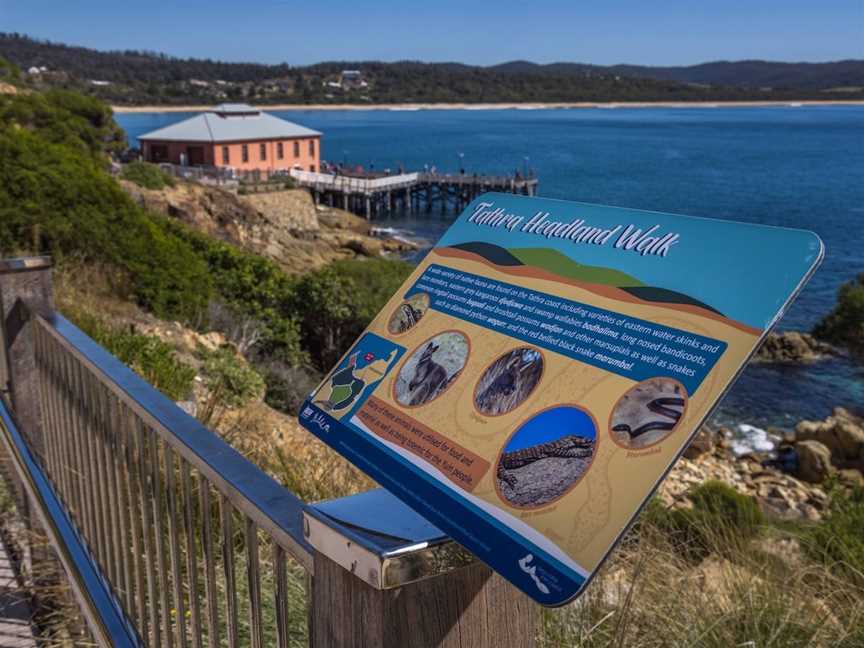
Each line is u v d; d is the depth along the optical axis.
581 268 1.14
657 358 0.95
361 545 0.96
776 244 0.96
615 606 2.53
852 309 28.64
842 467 18.50
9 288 3.41
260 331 15.31
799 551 4.09
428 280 1.36
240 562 2.88
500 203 1.38
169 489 1.79
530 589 0.86
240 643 2.44
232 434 5.03
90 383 2.52
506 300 1.20
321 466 4.52
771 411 23.17
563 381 1.01
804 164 104.31
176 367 7.46
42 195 12.70
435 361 1.19
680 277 1.02
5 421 3.58
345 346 19.48
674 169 96.62
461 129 174.00
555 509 0.89
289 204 48.91
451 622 1.01
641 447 0.88
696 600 2.72
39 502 2.96
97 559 2.65
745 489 15.09
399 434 1.13
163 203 38.28
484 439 1.03
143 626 2.19
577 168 96.31
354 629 1.02
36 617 3.13
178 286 13.62
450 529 0.96
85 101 58.34
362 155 111.75
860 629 2.79
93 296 10.90
